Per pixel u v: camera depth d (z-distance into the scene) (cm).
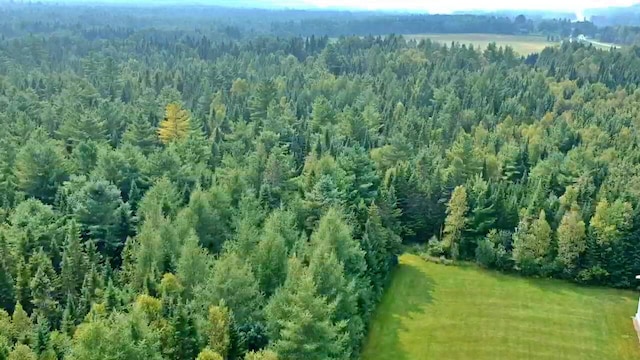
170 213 5603
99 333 3161
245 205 5453
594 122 9800
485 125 10144
